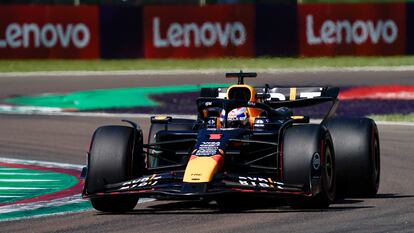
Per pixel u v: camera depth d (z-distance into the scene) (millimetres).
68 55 118062
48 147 57625
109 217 32938
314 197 33031
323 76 101812
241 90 36812
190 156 32531
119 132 33812
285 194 31484
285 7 116438
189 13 117438
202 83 98312
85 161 51750
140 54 118250
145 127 68062
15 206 36219
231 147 34562
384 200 36062
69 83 100125
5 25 117250
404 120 69625
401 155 50906
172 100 85750
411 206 34312
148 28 117875
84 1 128125
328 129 36688
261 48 116938
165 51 118125
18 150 56469
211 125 35375
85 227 30859
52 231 30188
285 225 30219
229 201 36125
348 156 36125
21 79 104188
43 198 38812
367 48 117250
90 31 118062
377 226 29938
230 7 116875
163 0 131500
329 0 152625
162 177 32344
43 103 85000
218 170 31797
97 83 99750
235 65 113625
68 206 36094
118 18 117875
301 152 32250
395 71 105312
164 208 35062
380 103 81250
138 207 35594
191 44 117875
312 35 116812
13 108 81562
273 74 104312
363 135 36156
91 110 80312
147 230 29891
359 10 116875
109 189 32812
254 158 36781
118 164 33094
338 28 116875
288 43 116750
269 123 35688
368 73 103875
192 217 32344
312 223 30547
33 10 117312
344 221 30922
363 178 36094
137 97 88312
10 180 44781
